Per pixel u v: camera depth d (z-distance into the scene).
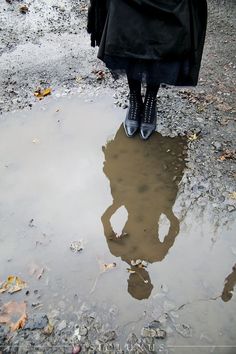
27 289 1.51
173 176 1.92
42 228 1.72
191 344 1.36
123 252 1.64
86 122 2.22
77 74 2.53
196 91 2.39
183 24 1.54
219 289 1.51
